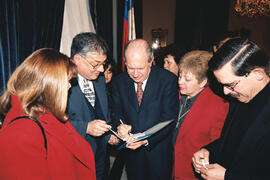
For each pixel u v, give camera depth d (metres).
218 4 6.61
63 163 0.94
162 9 6.52
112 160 2.96
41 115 0.87
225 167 1.13
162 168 1.72
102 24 2.88
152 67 1.69
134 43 1.48
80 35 1.37
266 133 0.87
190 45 6.60
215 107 1.33
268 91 0.90
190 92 1.43
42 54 0.90
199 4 6.46
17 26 1.28
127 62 1.49
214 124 1.33
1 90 1.20
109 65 2.17
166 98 1.61
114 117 1.78
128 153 1.77
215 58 0.96
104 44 1.39
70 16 2.22
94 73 1.43
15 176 0.76
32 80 0.86
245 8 5.14
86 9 2.52
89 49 1.33
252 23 7.30
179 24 6.48
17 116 0.83
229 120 1.17
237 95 0.99
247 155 0.93
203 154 1.20
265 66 0.89
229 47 0.91
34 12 1.40
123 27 3.88
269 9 4.91
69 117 1.43
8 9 1.21
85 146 1.12
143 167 1.76
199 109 1.38
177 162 1.50
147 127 1.63
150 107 1.62
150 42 6.61
